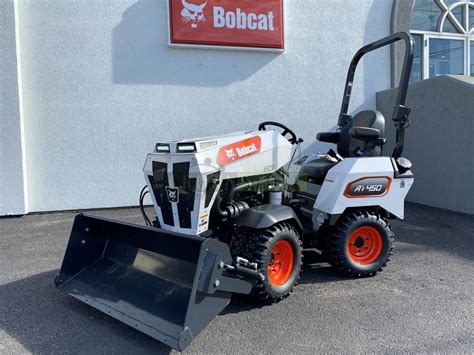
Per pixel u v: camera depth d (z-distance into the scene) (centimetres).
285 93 814
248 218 327
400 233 565
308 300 349
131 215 684
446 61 1028
